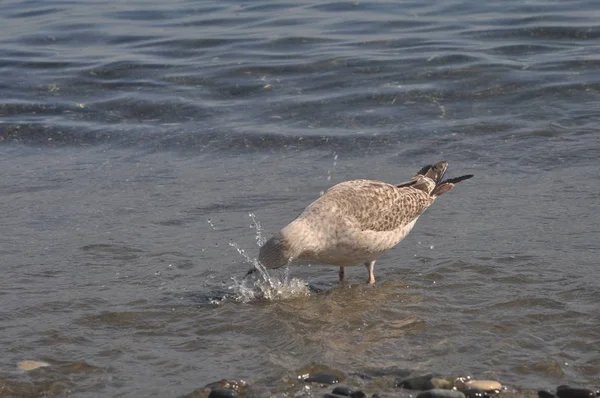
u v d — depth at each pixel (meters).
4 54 23.42
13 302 11.16
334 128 18.44
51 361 9.60
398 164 16.55
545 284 11.30
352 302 11.21
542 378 8.98
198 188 15.62
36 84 21.44
